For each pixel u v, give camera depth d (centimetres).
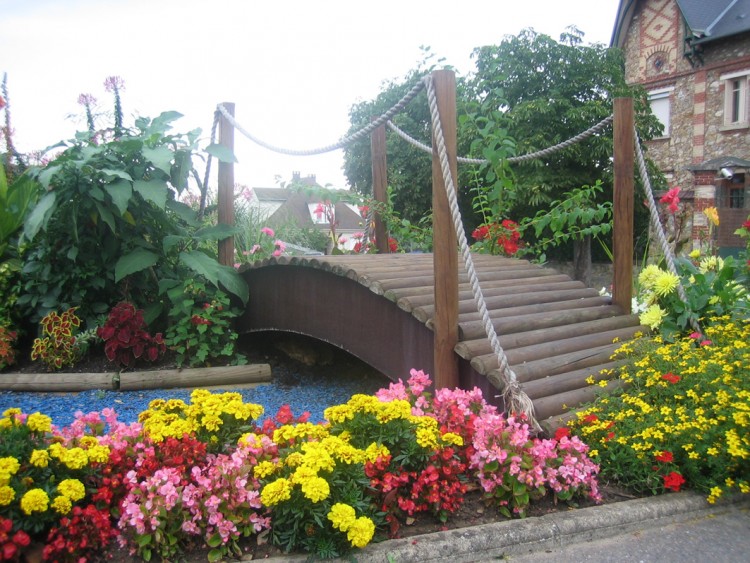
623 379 347
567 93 1481
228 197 583
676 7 2123
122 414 426
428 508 256
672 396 316
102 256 525
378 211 679
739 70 1964
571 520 258
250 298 560
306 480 215
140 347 494
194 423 261
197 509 226
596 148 1401
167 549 223
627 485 288
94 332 508
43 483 226
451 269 352
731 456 277
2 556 202
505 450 261
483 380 339
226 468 233
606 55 1580
